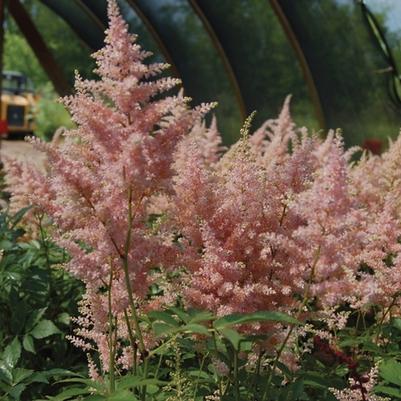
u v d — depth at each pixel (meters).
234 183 2.76
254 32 13.16
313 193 2.49
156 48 16.28
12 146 25.42
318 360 3.19
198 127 6.07
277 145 5.35
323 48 11.30
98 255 2.63
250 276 2.72
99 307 2.82
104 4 15.59
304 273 2.62
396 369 2.78
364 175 4.80
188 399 2.82
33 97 31.05
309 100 13.26
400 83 10.77
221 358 2.71
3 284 4.13
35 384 3.99
